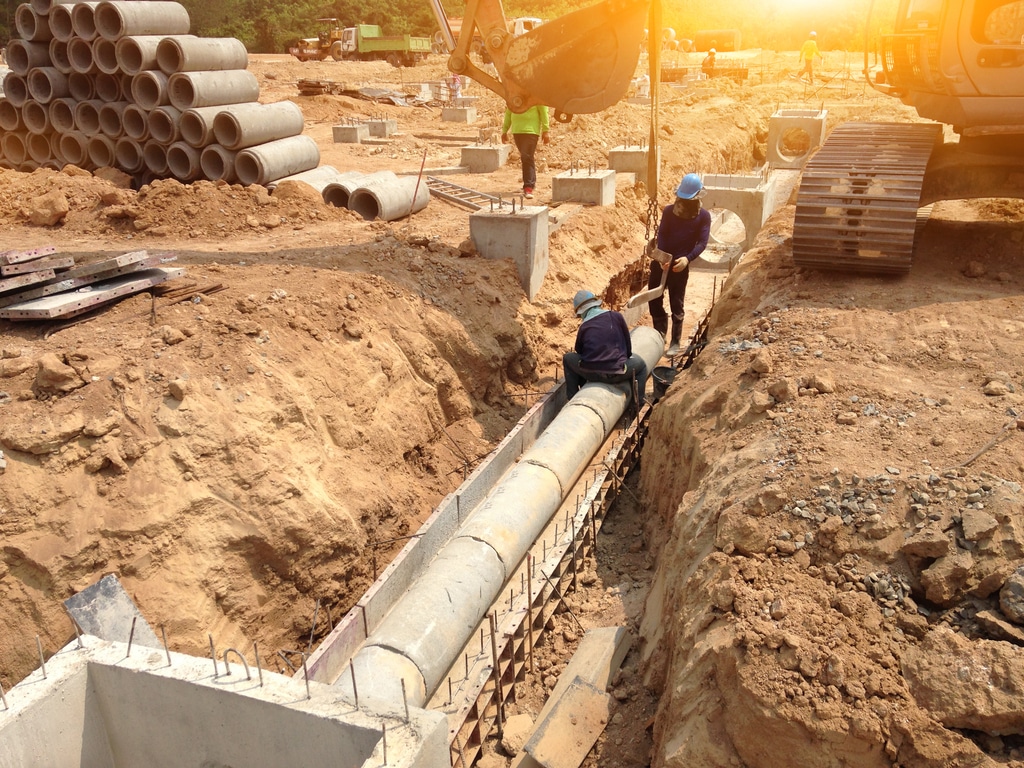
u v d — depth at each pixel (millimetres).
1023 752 3615
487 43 8758
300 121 12922
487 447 8438
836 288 7691
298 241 9758
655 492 7184
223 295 7434
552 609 6219
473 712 5238
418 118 24500
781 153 19234
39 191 10727
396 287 8547
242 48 12664
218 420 6117
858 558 4484
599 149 17344
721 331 8148
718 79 31875
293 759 3898
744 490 5098
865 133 8680
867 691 3828
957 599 4191
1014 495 4449
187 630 5441
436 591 5648
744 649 4098
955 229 8844
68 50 11773
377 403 7473
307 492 6250
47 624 5211
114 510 5547
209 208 10445
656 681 5168
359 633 5695
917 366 6172
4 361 6027
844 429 5410
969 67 7266
